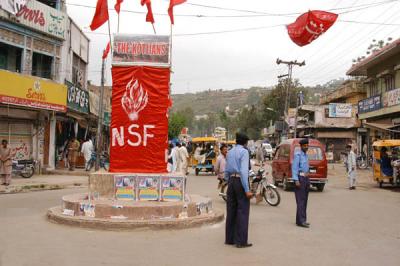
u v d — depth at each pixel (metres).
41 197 14.33
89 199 9.91
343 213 11.74
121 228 8.62
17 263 6.14
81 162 28.62
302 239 8.23
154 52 10.55
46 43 23.42
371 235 8.75
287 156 18.20
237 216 7.50
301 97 50.56
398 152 21.83
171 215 9.21
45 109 22.12
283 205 13.44
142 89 10.53
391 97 26.31
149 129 10.53
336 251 7.30
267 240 8.09
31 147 22.75
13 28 21.02
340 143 47.72
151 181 9.90
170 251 7.04
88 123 32.59
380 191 18.48
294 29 9.81
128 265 6.16
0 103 19.19
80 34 28.45
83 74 30.66
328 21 9.43
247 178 7.45
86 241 7.65
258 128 82.56
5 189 15.85
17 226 8.98
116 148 10.49
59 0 24.62
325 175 17.83
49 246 7.20
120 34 10.52
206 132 134.50
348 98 48.34
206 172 29.83
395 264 6.54
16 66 21.84
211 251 7.11
